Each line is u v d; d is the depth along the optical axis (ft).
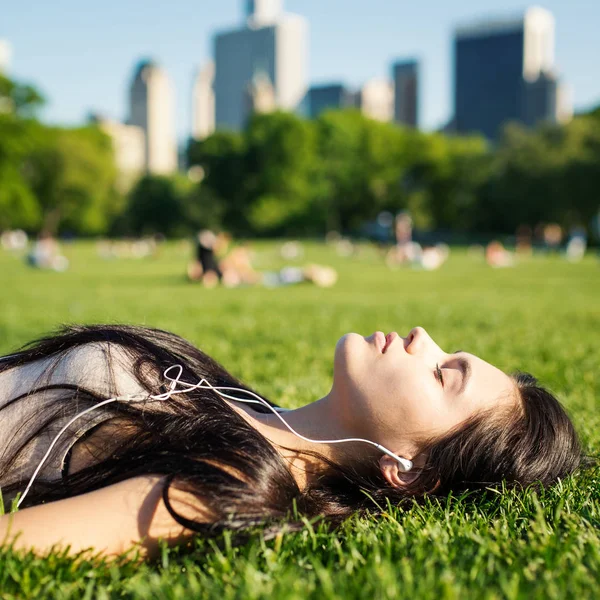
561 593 5.88
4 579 6.07
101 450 7.92
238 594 5.83
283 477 7.79
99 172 245.04
